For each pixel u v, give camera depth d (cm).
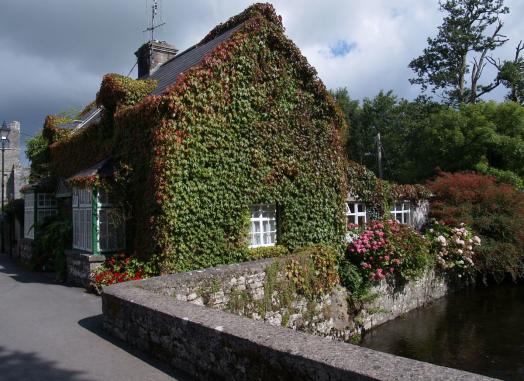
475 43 3166
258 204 1177
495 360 931
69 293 995
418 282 1395
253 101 1152
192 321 484
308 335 419
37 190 1574
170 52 1858
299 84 1284
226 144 1077
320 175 1305
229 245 1073
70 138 1486
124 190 1082
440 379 303
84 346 602
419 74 3412
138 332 584
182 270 984
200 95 1030
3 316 792
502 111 2223
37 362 546
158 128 977
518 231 1589
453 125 2269
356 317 1152
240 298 855
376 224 1351
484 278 1606
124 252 1090
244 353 414
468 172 1978
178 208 984
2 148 2205
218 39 1384
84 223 1155
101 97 1226
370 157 4528
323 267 1101
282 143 1211
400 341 1072
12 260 1845
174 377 486
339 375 332
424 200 1998
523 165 2123
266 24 1199
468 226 1627
